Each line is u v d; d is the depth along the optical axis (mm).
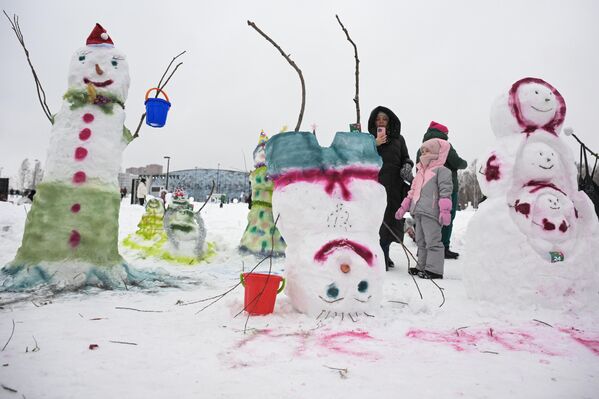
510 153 4016
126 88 5434
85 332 2883
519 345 2719
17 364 2260
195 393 1940
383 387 2018
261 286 3379
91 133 5043
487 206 4012
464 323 3242
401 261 7117
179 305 3840
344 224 3635
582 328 3146
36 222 4789
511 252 3793
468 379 2121
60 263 4652
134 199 30547
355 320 3287
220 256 7531
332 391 1969
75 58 5262
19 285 4434
